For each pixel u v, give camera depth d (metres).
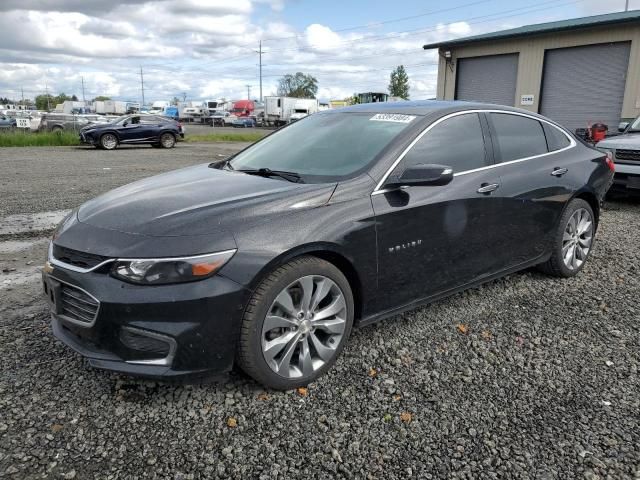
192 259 2.59
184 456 2.44
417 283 3.52
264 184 3.30
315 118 4.36
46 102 126.00
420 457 2.45
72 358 3.29
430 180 3.12
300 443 2.54
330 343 3.14
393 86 83.38
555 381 3.11
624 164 8.05
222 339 2.68
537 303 4.26
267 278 2.79
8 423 2.64
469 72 21.97
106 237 2.76
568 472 2.36
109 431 2.60
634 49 16.66
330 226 2.99
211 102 71.44
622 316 4.02
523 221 4.20
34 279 4.79
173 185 3.46
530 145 4.43
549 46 18.86
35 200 8.76
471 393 2.98
